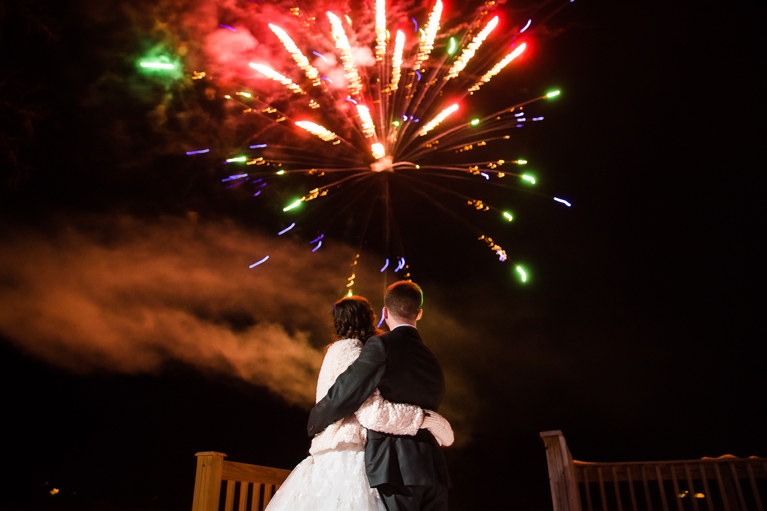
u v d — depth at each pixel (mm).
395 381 2018
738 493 3691
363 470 1931
